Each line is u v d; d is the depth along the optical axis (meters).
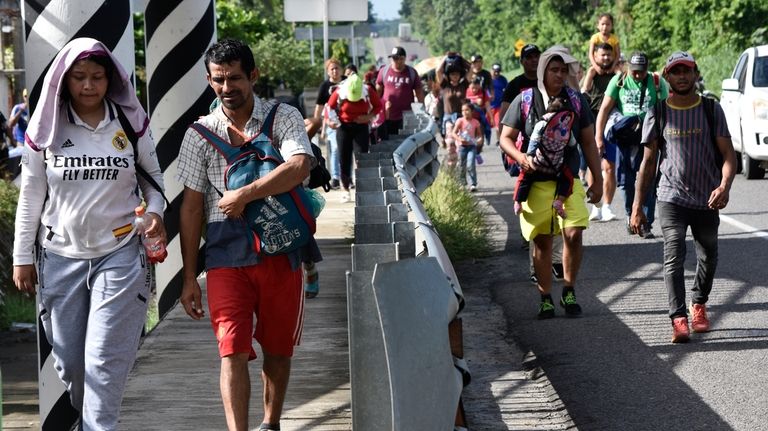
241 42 5.83
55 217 5.68
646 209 13.82
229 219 5.80
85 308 5.78
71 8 6.65
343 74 21.39
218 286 5.78
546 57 9.28
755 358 8.35
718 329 9.27
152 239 5.73
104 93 5.62
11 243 12.26
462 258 13.26
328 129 20.62
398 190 7.00
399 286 4.44
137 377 7.85
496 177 23.31
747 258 12.31
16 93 25.67
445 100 21.31
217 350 8.62
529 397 7.57
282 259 5.87
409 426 4.38
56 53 6.66
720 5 43.50
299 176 5.79
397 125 19.27
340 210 17.25
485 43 110.69
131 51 7.01
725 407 7.23
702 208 8.83
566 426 6.93
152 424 6.81
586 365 8.34
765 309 9.88
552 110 9.16
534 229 9.58
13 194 12.70
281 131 5.89
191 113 10.30
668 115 8.81
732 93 21.62
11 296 12.05
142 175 5.86
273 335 5.98
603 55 14.32
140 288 5.75
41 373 6.71
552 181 9.41
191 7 10.22
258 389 7.50
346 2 20.91
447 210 13.60
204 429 6.72
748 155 20.42
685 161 8.77
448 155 20.70
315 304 10.30
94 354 5.62
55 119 5.55
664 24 48.09
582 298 10.69
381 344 4.54
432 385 4.59
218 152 5.82
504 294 11.15
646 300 10.50
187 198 5.91
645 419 7.05
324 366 8.10
